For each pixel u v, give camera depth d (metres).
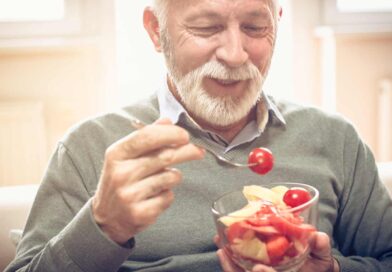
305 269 0.93
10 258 1.37
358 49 2.90
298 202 0.84
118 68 2.66
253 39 1.10
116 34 2.62
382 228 1.27
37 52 2.54
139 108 1.25
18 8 2.59
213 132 1.21
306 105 1.33
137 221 0.84
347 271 1.14
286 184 0.96
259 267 0.80
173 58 1.13
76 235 0.92
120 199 0.83
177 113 1.19
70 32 2.60
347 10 2.86
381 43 2.92
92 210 0.91
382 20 2.90
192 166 1.17
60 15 2.62
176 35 1.11
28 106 2.46
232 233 0.79
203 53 1.08
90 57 2.60
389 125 2.86
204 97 1.10
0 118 2.45
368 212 1.28
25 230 1.15
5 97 2.55
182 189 1.15
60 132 2.62
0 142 2.47
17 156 2.49
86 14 2.60
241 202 0.90
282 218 0.78
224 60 1.06
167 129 0.82
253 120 1.24
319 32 2.77
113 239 0.91
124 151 0.83
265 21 1.10
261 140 1.23
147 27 1.22
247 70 1.08
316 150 1.26
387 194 1.31
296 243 0.79
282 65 2.86
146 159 0.83
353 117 2.96
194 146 0.84
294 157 1.24
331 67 2.82
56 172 1.17
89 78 2.61
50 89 2.58
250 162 0.92
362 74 2.93
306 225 0.81
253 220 0.78
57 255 0.95
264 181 1.19
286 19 2.83
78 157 1.17
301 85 2.88
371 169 1.30
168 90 1.24
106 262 0.92
